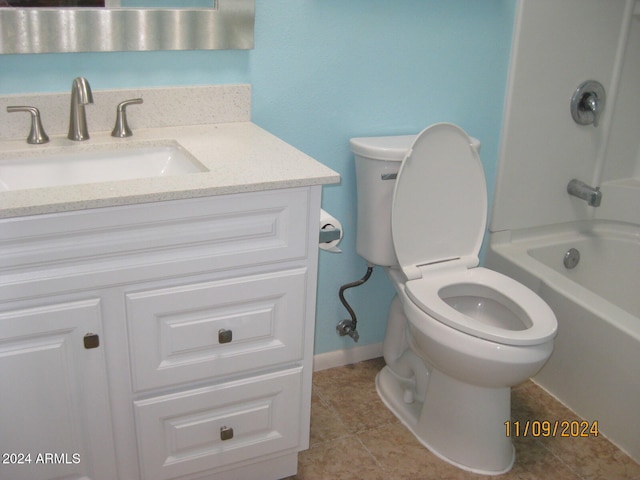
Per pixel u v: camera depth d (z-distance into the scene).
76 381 1.39
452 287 1.93
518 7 2.10
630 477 1.86
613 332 1.94
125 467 1.53
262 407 1.62
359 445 1.94
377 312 2.33
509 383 1.72
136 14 1.61
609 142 2.45
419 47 2.02
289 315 1.54
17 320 1.28
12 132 1.59
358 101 1.99
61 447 1.44
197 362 1.49
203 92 1.75
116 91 1.66
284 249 1.47
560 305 2.12
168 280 1.39
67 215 1.24
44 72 1.59
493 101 2.21
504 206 2.35
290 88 1.88
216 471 1.65
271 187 1.38
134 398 1.47
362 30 1.91
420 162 1.85
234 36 1.73
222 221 1.38
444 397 1.88
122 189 1.29
